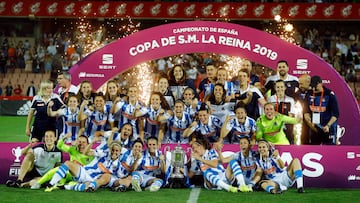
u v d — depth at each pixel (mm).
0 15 30312
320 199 9352
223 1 30516
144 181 10102
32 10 30156
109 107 11688
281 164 10102
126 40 13234
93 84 13219
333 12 29469
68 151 10266
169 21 30969
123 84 20562
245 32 13117
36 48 30094
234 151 10539
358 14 29406
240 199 9242
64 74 12469
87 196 9367
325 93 11984
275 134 10922
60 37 30062
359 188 10430
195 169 10430
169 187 10305
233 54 13125
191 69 25094
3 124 21891
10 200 9023
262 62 13094
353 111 12961
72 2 29984
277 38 13062
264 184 9914
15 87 29203
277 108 12000
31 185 10102
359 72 28641
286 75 12242
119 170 10102
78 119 11531
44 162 10336
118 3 29844
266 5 29578
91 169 10062
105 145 10203
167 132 11477
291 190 10156
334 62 28750
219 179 10070
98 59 13195
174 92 12336
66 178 10203
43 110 11711
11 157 10617
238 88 12375
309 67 12992
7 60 30109
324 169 10500
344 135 13016
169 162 10344
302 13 29484
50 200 9031
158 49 13203
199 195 9570
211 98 12141
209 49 13156
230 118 11094
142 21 30984
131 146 10570
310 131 12047
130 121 11648
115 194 9586
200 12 29703
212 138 11289
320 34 30844
